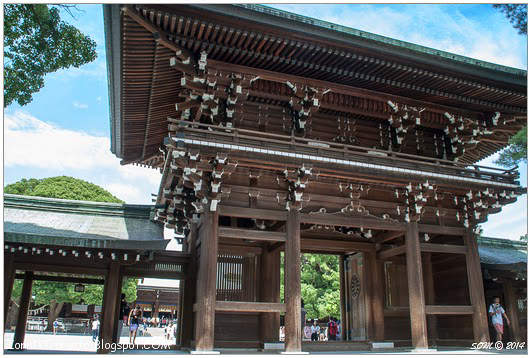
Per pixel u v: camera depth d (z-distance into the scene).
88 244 13.45
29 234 13.22
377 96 14.88
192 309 14.64
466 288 15.83
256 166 12.67
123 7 9.83
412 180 14.18
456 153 16.92
